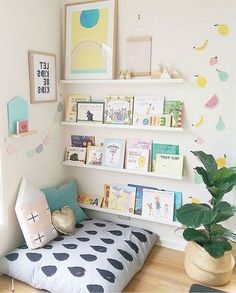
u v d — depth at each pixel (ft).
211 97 7.40
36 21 7.75
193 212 6.43
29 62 7.59
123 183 8.84
